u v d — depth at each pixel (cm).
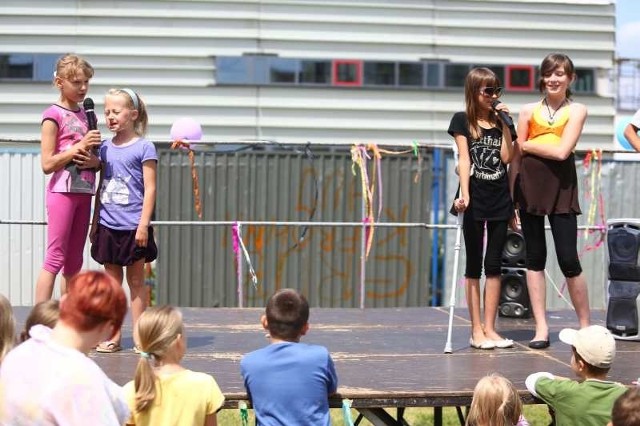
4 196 1297
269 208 1343
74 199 609
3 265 1305
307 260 1362
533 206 632
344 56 1495
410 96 1505
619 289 696
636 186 1391
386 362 603
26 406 331
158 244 1340
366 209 984
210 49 1473
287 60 1486
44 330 355
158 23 1471
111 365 578
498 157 619
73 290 349
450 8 1517
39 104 1456
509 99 1533
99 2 1461
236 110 1476
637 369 591
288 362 479
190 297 1348
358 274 1368
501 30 1530
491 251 645
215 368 575
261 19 1483
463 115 622
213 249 1346
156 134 1464
